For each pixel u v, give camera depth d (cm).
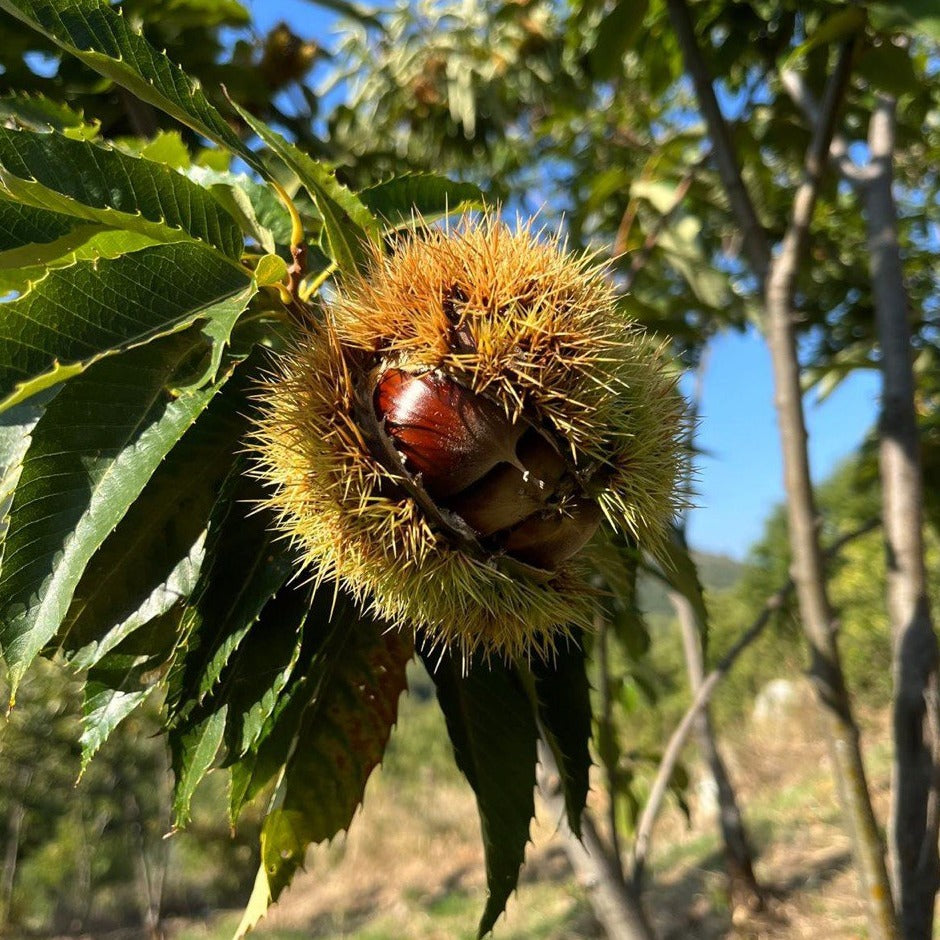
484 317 16
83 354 14
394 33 60
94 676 17
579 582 17
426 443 16
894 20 27
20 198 16
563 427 16
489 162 63
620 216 53
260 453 17
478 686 20
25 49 31
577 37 47
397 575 16
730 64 40
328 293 17
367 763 20
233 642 15
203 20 35
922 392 62
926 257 69
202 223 17
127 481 14
